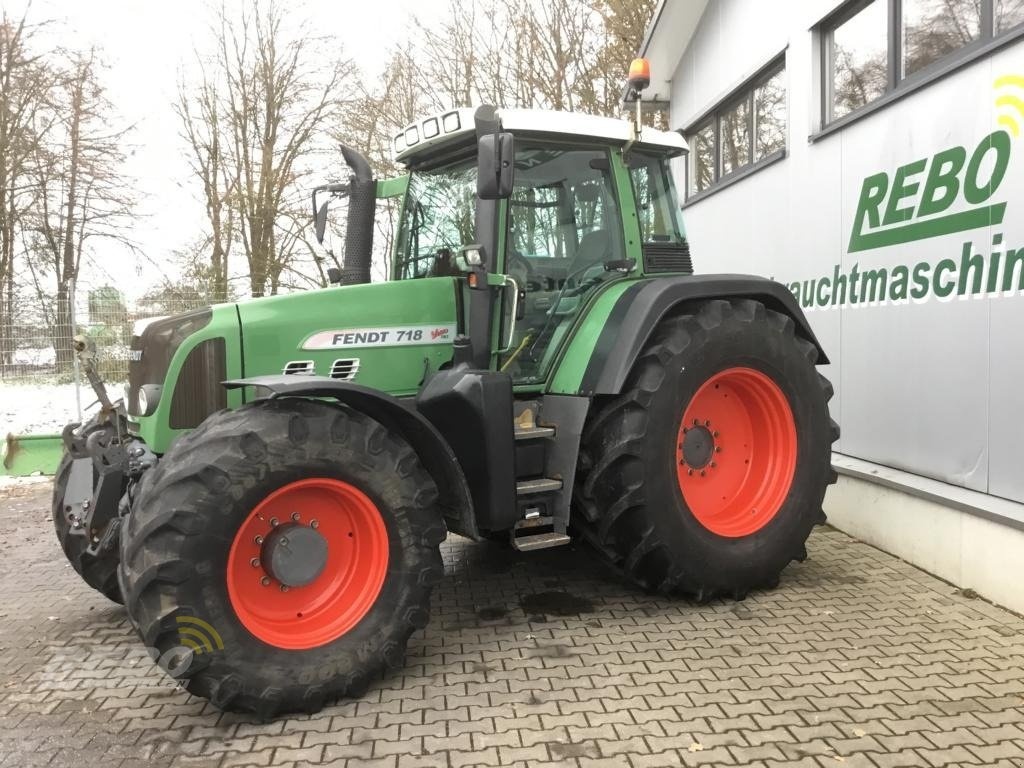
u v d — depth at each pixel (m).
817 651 3.22
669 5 7.43
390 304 3.60
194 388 3.29
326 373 3.45
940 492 4.01
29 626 3.85
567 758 2.47
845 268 5.07
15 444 7.91
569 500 3.58
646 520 3.56
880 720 2.65
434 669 3.17
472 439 3.32
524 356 3.86
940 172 4.12
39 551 5.30
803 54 5.62
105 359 8.64
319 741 2.63
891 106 4.53
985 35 3.88
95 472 3.63
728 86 7.09
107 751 2.61
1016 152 3.58
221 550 2.67
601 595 4.03
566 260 3.96
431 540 3.10
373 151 16.55
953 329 4.03
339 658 2.86
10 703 2.99
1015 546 3.53
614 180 4.12
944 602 3.73
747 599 3.87
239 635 2.71
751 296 4.04
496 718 2.75
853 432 4.98
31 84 16.47
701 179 8.18
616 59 13.84
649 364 3.59
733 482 4.06
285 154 18.67
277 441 2.79
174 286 9.12
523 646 3.38
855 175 4.94
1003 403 3.69
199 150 18.80
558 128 3.79
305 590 3.00
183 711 2.90
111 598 3.94
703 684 2.96
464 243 3.92
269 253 18.17
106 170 17.47
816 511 4.04
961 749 2.47
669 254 4.38
